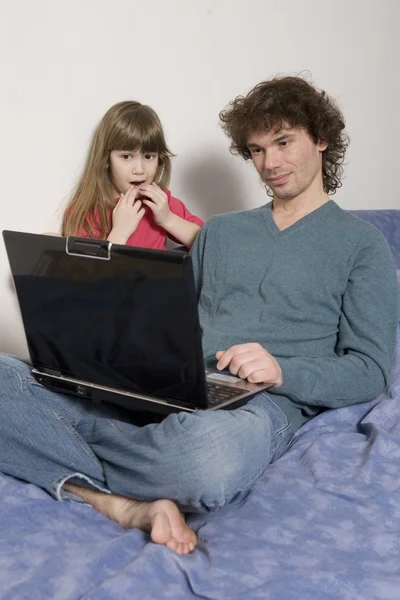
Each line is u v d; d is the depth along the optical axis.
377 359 1.49
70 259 1.19
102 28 1.94
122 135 1.85
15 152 1.84
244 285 1.61
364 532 1.09
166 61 2.09
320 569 0.98
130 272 1.13
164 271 1.09
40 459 1.24
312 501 1.17
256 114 1.55
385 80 2.76
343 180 2.66
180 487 1.10
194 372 1.15
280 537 1.07
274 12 2.33
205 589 0.94
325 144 1.62
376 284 1.52
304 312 1.55
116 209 1.88
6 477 1.25
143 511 1.12
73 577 0.96
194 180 2.22
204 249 1.72
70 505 1.18
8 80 1.80
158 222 1.94
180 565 0.98
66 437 1.23
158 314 1.13
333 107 1.67
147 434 1.16
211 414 1.14
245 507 1.15
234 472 1.11
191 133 2.18
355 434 1.44
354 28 2.60
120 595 0.92
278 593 0.92
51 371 1.34
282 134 1.55
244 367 1.31
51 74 1.87
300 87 1.58
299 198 1.61
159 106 2.09
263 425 1.18
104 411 1.38
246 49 2.28
